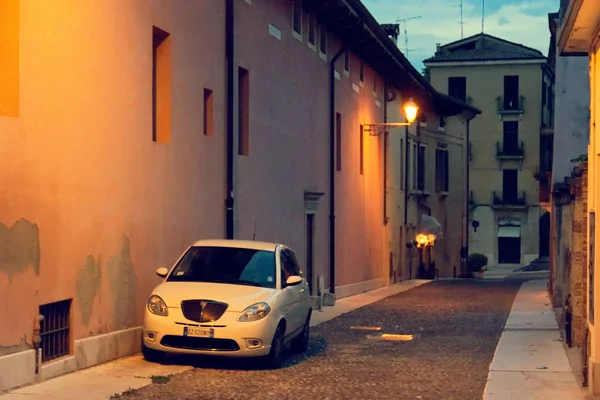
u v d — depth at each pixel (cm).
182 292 1254
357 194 3111
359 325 1972
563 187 1875
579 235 1523
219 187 1728
